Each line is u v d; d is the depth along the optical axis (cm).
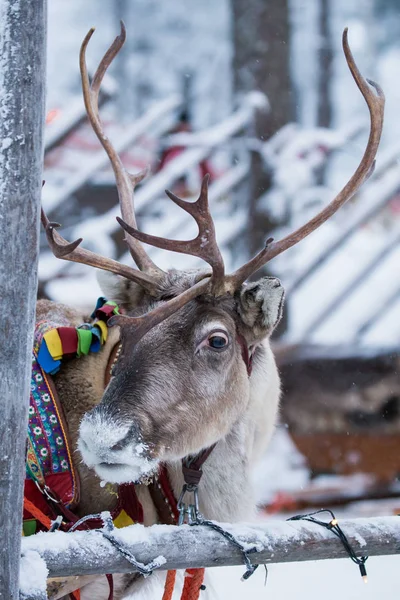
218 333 382
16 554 281
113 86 1161
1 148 271
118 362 378
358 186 399
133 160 1245
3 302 274
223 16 3212
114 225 1113
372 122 395
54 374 413
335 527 329
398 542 332
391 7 3200
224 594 629
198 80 3081
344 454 1001
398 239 1125
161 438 369
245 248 1130
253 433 423
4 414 277
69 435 403
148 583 421
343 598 618
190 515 384
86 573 303
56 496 386
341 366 1029
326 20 2534
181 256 1152
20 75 270
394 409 1024
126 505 393
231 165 1236
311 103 2756
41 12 272
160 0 3231
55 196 1129
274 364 441
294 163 1138
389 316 1168
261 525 329
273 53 1188
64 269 1089
